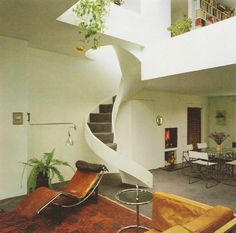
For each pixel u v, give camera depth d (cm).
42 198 332
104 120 605
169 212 233
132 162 491
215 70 406
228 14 658
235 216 194
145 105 710
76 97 579
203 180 589
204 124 927
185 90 730
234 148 786
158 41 481
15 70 430
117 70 670
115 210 379
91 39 439
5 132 420
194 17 559
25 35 416
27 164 444
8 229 312
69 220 342
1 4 303
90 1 361
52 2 300
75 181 422
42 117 519
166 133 781
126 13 448
